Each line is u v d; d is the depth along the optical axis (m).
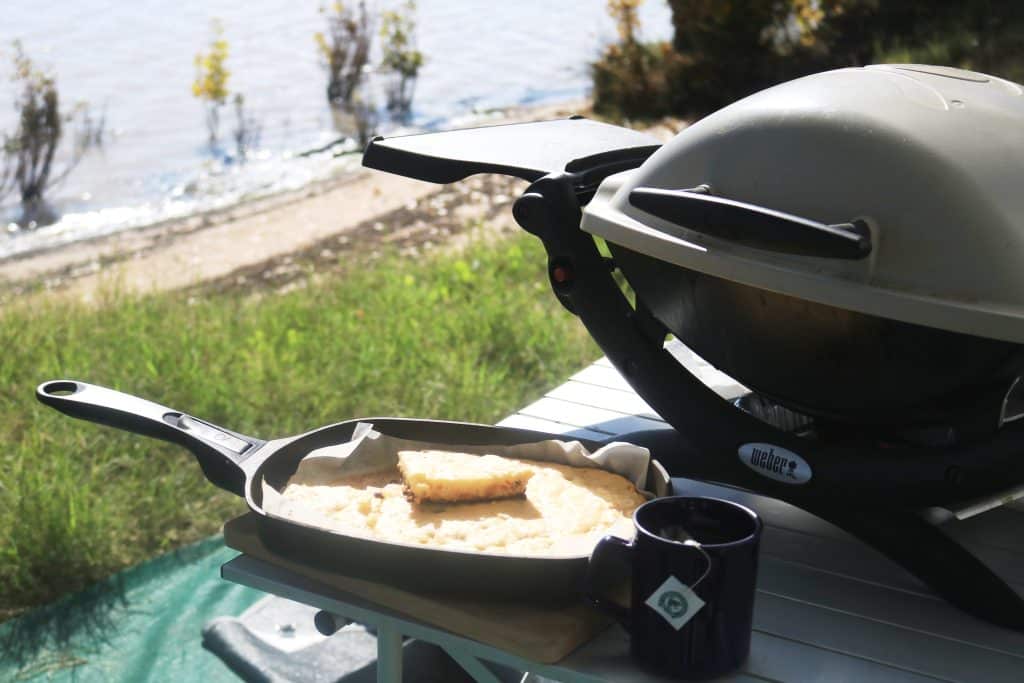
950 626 1.24
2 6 19.06
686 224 1.19
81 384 1.43
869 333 1.17
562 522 1.25
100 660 2.25
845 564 1.38
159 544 2.69
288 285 5.76
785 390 1.32
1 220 8.29
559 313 4.07
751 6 8.93
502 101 11.98
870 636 1.21
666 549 1.06
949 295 1.07
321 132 10.90
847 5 9.01
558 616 1.16
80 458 3.00
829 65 8.81
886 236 1.09
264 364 3.57
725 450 1.35
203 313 4.40
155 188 9.07
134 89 13.30
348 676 2.13
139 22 17.89
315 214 7.43
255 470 1.30
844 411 1.30
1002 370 1.16
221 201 8.43
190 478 2.94
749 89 9.11
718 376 1.79
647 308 1.39
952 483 1.22
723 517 1.13
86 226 7.98
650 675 1.11
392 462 1.40
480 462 1.33
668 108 9.33
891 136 1.11
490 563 1.13
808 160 1.15
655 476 1.34
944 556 1.26
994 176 1.10
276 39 16.33
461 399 3.36
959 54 8.18
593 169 1.51
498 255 4.89
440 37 16.17
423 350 3.70
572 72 13.38
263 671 2.16
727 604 1.07
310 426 3.24
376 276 4.91
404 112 11.70
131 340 3.83
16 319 4.11
